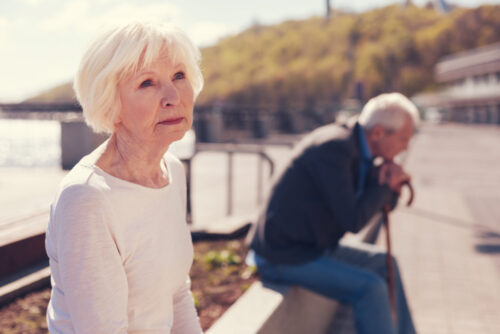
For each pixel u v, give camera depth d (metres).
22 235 2.90
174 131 1.09
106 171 1.09
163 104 1.06
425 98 76.56
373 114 2.62
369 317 2.46
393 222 6.71
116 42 1.03
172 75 1.10
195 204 6.52
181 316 1.40
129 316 1.14
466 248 5.50
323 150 2.54
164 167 1.27
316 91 107.38
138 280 1.12
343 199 2.49
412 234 6.10
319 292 2.63
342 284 2.54
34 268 2.93
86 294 0.99
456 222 6.71
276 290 2.66
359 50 113.75
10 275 2.80
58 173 8.77
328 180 2.50
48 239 1.06
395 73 101.38
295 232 2.60
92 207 1.01
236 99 116.75
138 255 1.11
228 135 19.56
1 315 2.46
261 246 2.70
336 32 126.94
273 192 2.70
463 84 64.25
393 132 2.59
